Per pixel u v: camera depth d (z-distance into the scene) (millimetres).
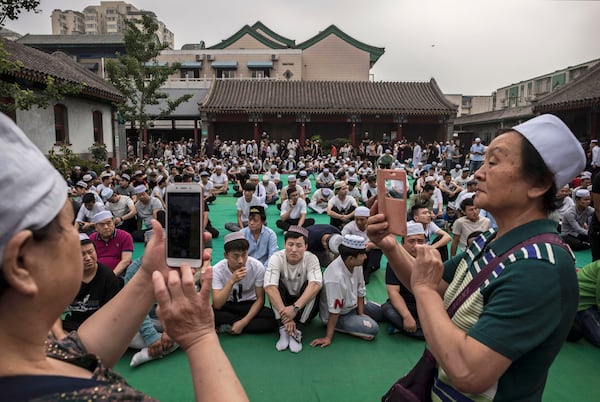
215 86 34531
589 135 21406
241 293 4605
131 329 1286
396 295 4488
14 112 13602
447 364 1316
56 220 870
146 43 25203
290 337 4258
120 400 809
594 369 3889
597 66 25000
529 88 46969
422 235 4641
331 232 6613
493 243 1490
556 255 1318
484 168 1515
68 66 18984
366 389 3572
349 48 42719
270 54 41094
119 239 5488
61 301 892
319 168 21969
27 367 834
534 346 1254
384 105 32531
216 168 14930
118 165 21141
